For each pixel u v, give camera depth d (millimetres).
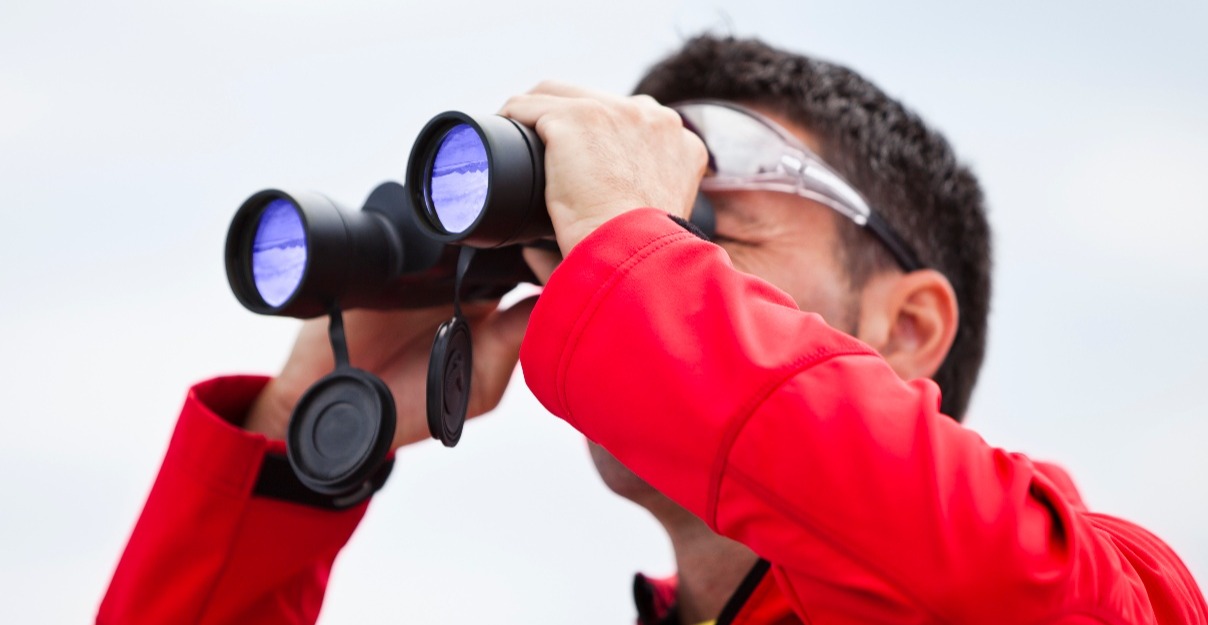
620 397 1099
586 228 1170
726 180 1658
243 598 1600
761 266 1670
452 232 1214
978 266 1901
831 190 1689
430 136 1236
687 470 1089
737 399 1064
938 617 1030
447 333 1222
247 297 1406
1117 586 1111
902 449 1053
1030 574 1033
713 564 1596
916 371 1746
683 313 1104
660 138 1294
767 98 1801
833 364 1088
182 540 1572
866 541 1037
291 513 1614
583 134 1220
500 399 1596
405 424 1630
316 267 1325
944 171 1864
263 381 1702
